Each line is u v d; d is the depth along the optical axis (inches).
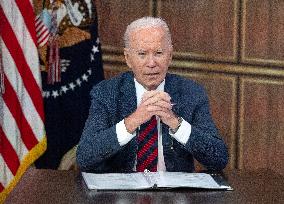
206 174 117.3
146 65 126.4
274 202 101.4
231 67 221.0
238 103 222.7
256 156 225.0
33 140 187.5
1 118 183.9
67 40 201.6
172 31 220.2
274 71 219.1
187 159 131.0
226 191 107.3
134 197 101.1
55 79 199.2
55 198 100.8
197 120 132.5
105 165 127.1
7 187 184.1
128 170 126.3
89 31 202.7
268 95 221.0
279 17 217.2
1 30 183.6
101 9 220.1
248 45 219.8
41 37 194.9
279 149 223.9
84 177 112.3
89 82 202.8
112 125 131.1
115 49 221.3
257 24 218.5
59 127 202.2
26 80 186.4
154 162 126.6
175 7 219.3
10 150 184.2
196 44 221.1
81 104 202.5
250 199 102.8
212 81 222.1
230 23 219.6
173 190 106.1
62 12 199.8
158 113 119.5
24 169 185.9
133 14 220.4
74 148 203.3
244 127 223.8
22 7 185.3
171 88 135.4
